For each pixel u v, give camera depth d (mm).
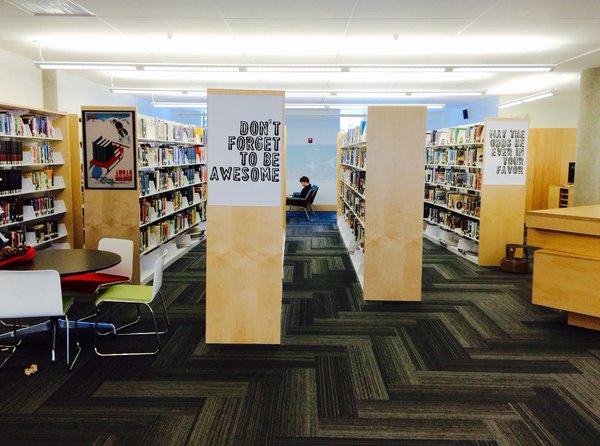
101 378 3564
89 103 9680
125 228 5750
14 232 5316
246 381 3539
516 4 4844
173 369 3721
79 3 4805
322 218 13180
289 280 6504
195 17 5320
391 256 5488
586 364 3883
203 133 9922
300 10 5086
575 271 4551
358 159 7324
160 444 2762
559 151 10523
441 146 9180
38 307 3480
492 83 9867
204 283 6289
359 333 4547
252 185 4004
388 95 11484
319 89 10750
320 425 2971
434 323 4836
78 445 2740
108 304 5352
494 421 3027
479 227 7371
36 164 5609
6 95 6961
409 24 5598
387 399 3299
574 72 8484
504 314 5121
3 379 3537
